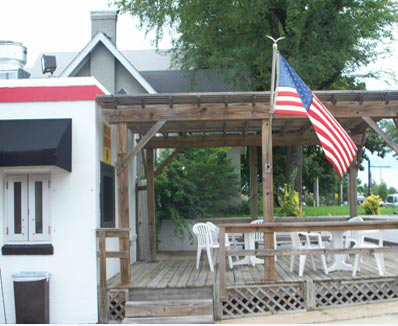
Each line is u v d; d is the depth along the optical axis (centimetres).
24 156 794
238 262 1016
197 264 1007
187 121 967
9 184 882
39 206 878
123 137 895
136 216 1233
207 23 1859
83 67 1773
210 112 888
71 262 858
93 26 1884
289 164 2033
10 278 861
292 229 838
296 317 789
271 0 1759
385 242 1284
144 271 1006
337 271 927
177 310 791
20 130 843
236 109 885
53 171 875
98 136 905
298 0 1603
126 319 785
